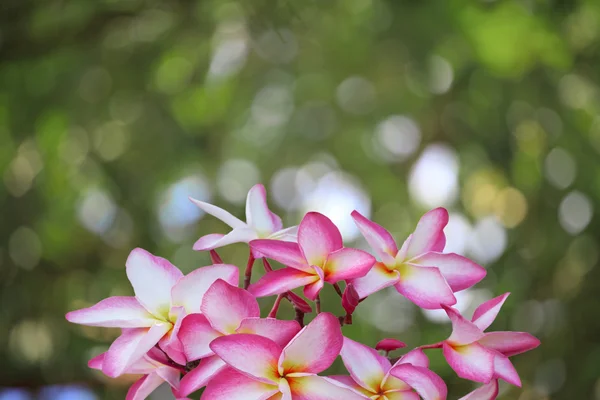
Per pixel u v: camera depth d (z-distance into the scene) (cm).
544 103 220
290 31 242
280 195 275
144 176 229
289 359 85
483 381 87
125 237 229
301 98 270
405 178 260
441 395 86
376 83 260
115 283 223
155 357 89
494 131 223
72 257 224
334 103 271
